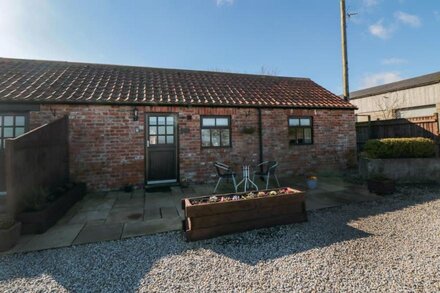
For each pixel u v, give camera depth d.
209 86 8.63
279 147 8.09
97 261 2.91
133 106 6.60
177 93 7.54
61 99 5.96
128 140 6.57
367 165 7.20
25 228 3.73
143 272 2.66
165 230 3.88
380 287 2.28
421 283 2.32
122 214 4.66
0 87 5.97
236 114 7.64
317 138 8.59
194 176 7.15
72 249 3.25
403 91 16.59
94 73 7.89
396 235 3.47
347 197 5.61
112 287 2.39
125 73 8.41
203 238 3.51
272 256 2.96
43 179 4.75
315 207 4.90
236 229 3.71
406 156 7.21
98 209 4.96
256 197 3.99
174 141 7.10
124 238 3.59
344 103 9.16
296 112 8.34
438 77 15.10
